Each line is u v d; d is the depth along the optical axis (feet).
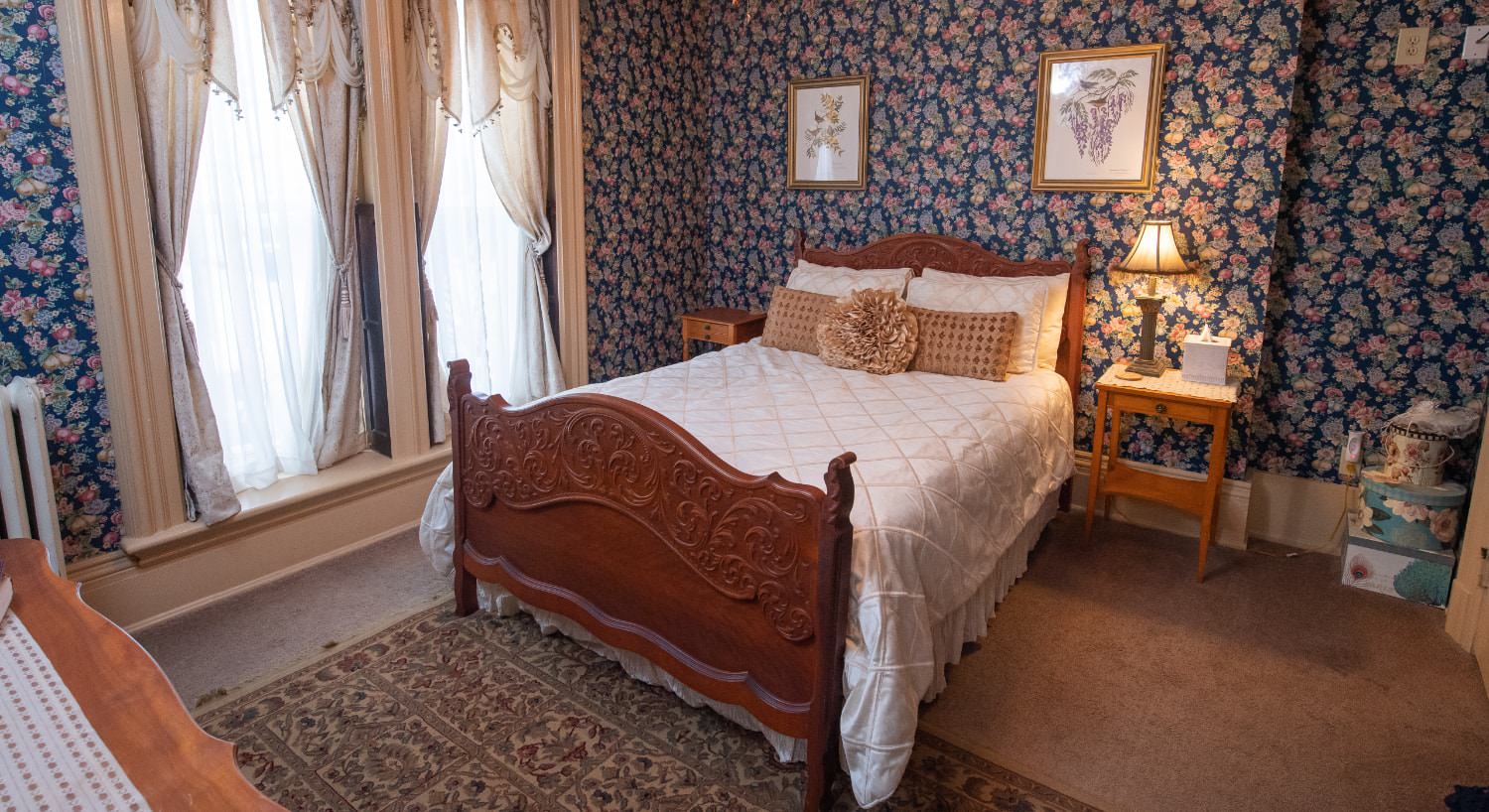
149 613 9.17
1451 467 10.47
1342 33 10.47
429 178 11.49
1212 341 10.97
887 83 13.47
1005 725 7.59
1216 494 10.57
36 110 7.88
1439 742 7.36
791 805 6.57
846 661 6.30
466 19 11.65
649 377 11.03
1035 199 12.44
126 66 8.33
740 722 7.38
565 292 13.66
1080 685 8.21
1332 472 11.42
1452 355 10.52
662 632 7.41
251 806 2.93
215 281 9.80
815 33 14.07
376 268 11.07
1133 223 11.77
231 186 9.74
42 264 8.11
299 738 7.27
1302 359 11.39
